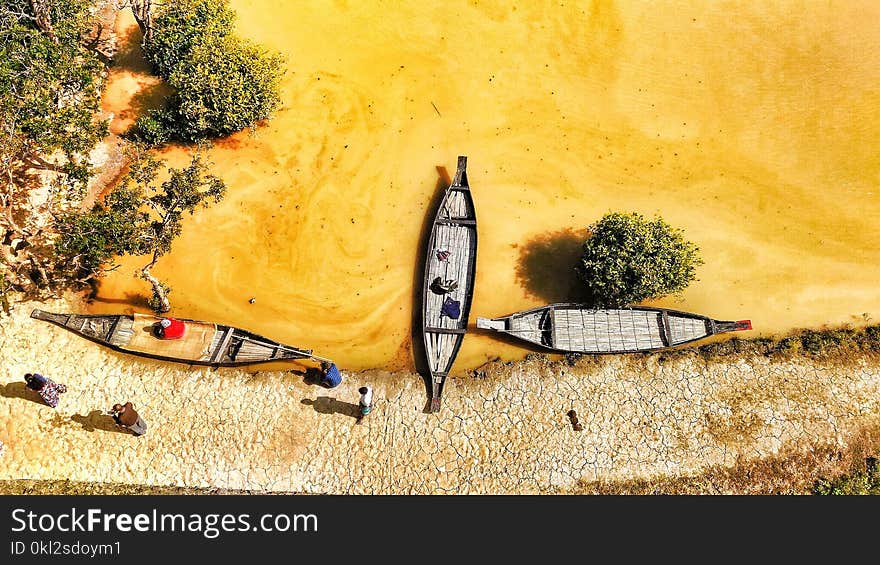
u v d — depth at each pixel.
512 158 26.95
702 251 25.47
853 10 29.48
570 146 27.27
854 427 22.53
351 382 23.08
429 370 22.78
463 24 29.48
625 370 23.34
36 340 22.64
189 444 21.84
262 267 24.77
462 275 24.11
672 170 26.94
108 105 27.19
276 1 29.53
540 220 25.88
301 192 26.00
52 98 24.31
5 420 21.55
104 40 28.44
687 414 22.69
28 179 24.88
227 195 25.72
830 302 24.78
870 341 24.00
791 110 28.00
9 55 23.27
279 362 23.09
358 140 27.00
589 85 28.50
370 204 25.89
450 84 28.28
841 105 28.08
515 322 23.52
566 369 23.33
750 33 29.45
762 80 28.59
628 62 29.00
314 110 27.45
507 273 24.91
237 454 21.84
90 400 22.09
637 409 22.75
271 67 26.00
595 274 22.72
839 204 26.36
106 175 25.89
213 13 26.52
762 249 25.56
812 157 27.16
